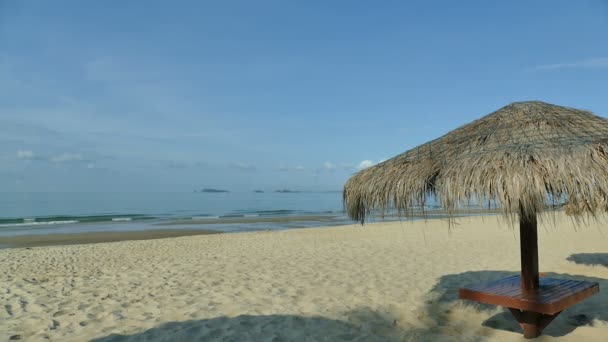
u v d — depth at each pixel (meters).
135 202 66.50
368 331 4.05
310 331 4.08
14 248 12.99
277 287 6.02
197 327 4.23
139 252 10.78
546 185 2.72
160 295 5.68
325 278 6.61
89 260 9.47
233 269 7.64
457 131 3.96
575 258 7.59
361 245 11.01
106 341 3.88
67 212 40.03
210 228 21.41
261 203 64.50
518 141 3.17
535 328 3.51
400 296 5.34
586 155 2.70
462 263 7.78
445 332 3.91
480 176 2.87
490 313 4.42
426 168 3.33
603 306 4.45
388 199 3.46
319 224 23.72
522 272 3.59
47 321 4.52
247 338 3.91
